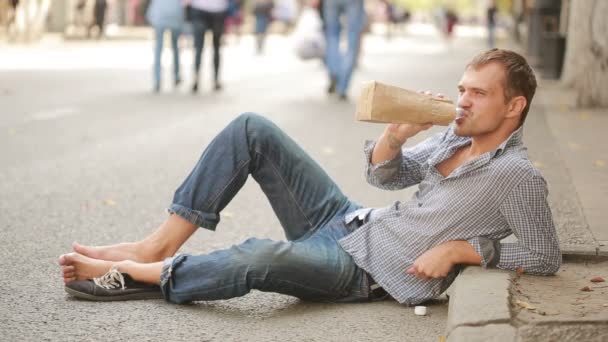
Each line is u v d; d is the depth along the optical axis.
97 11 50.91
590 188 11.29
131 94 23.84
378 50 52.50
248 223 10.03
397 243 6.73
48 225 9.67
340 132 17.23
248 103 22.27
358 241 6.83
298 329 6.39
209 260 6.60
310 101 22.95
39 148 14.86
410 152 7.19
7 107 20.22
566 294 6.32
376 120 6.39
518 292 6.27
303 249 6.63
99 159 13.95
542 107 21.19
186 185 7.00
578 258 7.51
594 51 20.89
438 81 29.50
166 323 6.46
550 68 29.91
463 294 6.11
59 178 12.37
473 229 6.59
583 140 15.73
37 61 33.91
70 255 6.86
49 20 53.75
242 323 6.51
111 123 18.12
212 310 6.78
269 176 7.06
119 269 6.88
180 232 7.00
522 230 6.54
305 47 26.70
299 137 16.48
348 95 24.91
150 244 7.01
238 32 54.41
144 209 10.65
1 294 7.10
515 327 5.64
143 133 16.83
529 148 14.70
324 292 6.76
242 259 6.50
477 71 6.48
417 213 6.69
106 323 6.43
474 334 5.59
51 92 23.66
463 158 6.76
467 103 6.47
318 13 24.89
